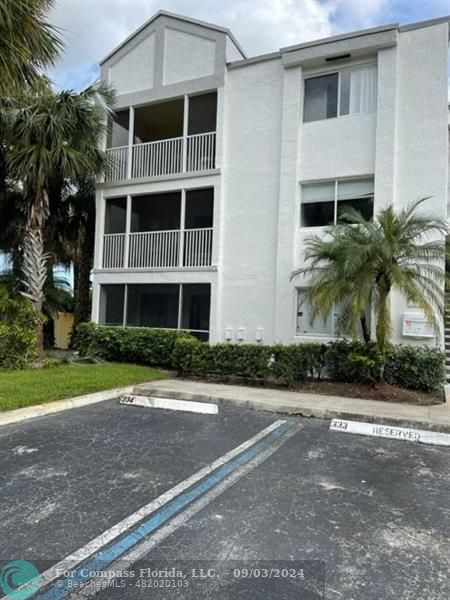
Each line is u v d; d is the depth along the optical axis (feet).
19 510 12.43
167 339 40.73
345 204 37.65
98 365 39.27
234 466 16.49
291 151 39.06
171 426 22.09
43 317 40.68
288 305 38.50
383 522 12.20
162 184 44.80
